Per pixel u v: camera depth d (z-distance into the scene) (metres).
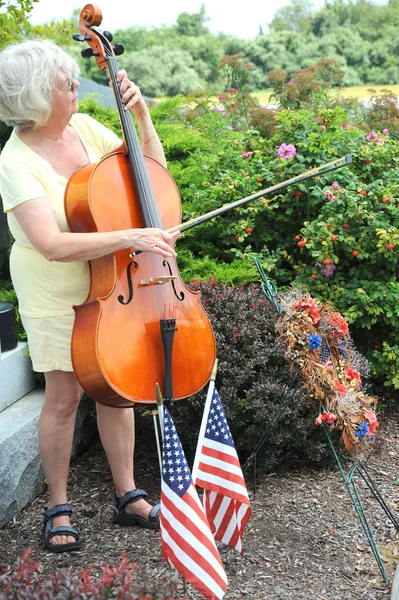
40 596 1.86
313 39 26.08
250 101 6.59
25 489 3.47
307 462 3.88
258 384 3.67
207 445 2.88
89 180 2.83
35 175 2.81
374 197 4.51
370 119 5.99
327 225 4.42
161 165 3.17
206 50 26.36
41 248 2.72
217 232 4.81
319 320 3.04
